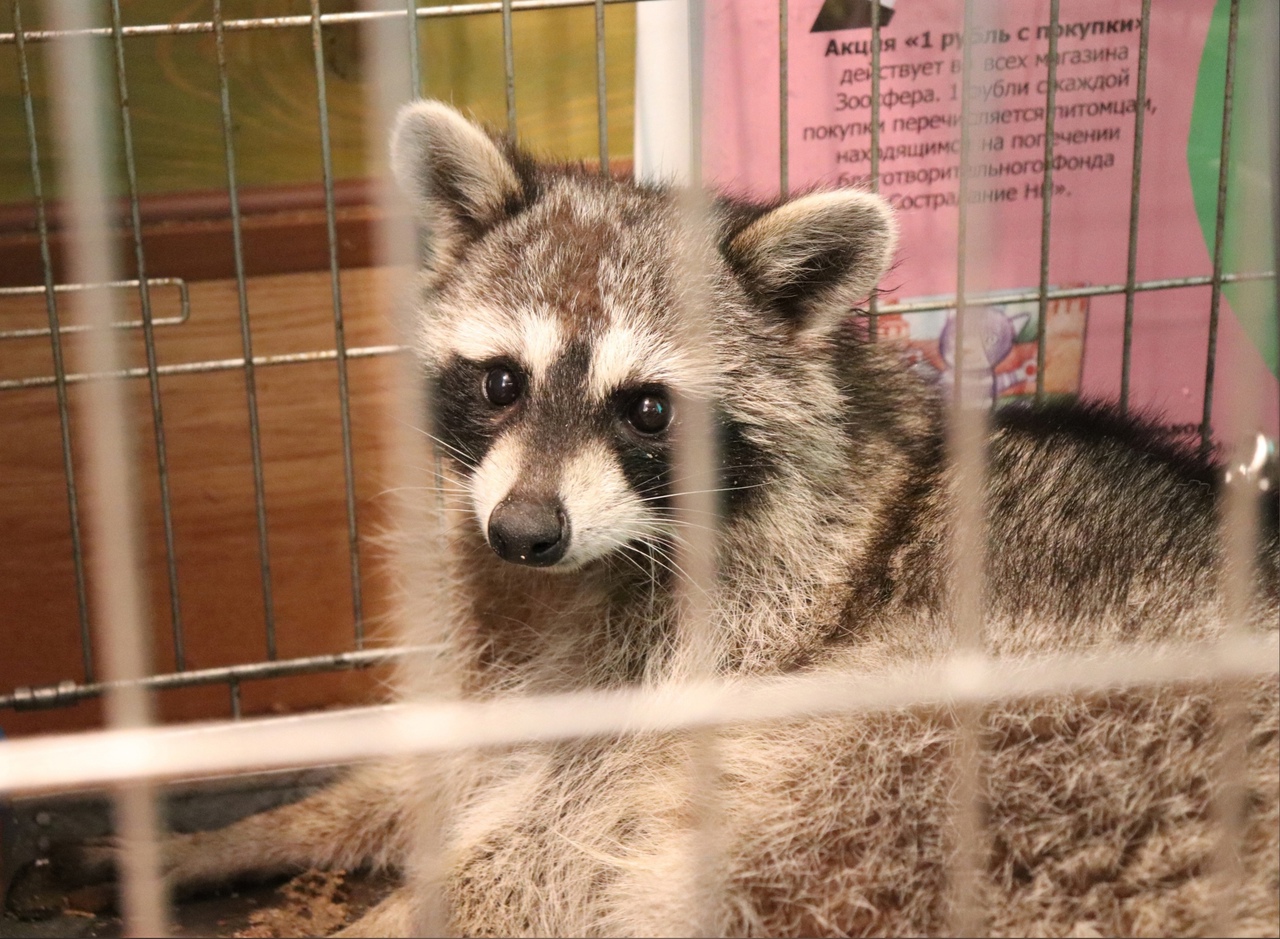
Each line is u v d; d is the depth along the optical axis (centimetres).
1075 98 107
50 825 101
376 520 112
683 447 96
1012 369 109
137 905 89
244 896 99
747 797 93
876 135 100
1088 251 108
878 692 93
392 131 98
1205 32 106
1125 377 104
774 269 97
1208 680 91
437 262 100
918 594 95
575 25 109
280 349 109
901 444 99
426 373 100
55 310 99
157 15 104
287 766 104
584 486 95
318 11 97
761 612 97
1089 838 90
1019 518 95
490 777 98
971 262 108
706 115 107
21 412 107
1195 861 89
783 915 91
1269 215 103
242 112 107
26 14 103
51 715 110
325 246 109
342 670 106
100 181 81
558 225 98
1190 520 96
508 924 95
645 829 94
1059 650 92
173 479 110
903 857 90
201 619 112
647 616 98
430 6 106
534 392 96
